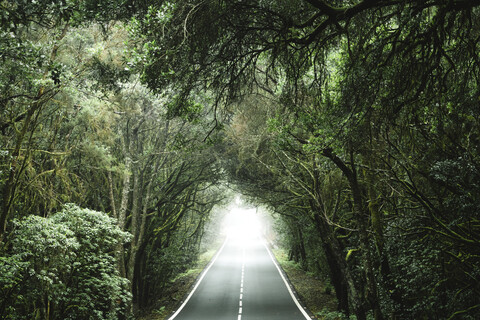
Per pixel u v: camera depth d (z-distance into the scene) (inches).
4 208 396.2
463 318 361.4
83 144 579.8
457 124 340.2
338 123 326.3
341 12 221.0
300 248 1488.7
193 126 772.6
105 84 360.8
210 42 265.4
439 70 241.4
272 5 247.6
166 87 293.6
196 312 839.1
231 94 310.3
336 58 367.9
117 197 846.5
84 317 554.6
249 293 1052.5
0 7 237.1
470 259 376.8
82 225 503.2
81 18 253.0
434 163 388.8
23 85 477.7
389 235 475.2
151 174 896.3
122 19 267.9
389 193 514.6
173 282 1258.6
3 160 432.5
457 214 366.9
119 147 802.2
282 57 301.1
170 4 243.4
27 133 494.0
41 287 429.7
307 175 693.9
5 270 357.7
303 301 943.7
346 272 525.7
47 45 398.6
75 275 509.4
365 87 259.4
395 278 458.3
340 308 772.6
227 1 245.8
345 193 663.1
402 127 317.7
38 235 393.4
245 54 279.6
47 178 528.7
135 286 909.8
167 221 983.0
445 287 401.4
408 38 228.8
